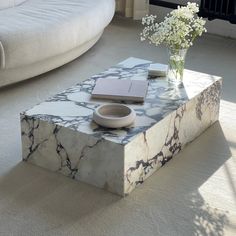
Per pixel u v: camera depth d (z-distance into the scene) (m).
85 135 3.09
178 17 3.44
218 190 3.19
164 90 3.61
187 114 3.53
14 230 2.84
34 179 3.27
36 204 3.05
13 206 3.03
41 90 4.43
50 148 3.29
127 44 5.53
